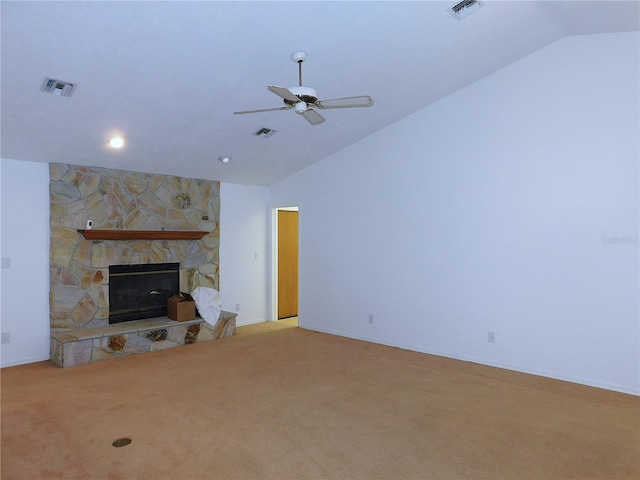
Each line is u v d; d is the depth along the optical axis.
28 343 4.59
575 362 3.89
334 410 3.28
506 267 4.30
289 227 7.23
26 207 4.58
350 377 4.07
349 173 5.71
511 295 4.27
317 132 5.08
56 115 3.76
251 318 6.77
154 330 5.05
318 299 6.16
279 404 3.40
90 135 4.22
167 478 2.35
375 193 5.43
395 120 5.14
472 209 4.54
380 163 5.36
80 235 4.91
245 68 3.47
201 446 2.71
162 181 5.65
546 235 4.05
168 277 5.80
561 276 3.96
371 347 5.21
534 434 2.87
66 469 2.44
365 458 2.56
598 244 3.77
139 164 5.18
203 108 4.04
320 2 2.79
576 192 3.88
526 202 4.16
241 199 6.63
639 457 2.57
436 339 4.86
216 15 2.78
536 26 3.58
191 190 5.97
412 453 2.62
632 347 3.61
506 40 3.73
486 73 4.33
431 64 3.93
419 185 4.98
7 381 3.95
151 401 3.46
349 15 2.98
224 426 3.00
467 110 4.55
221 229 6.37
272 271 6.94
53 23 2.66
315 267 6.20
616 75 3.68
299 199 6.41
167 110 3.97
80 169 4.91
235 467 2.46
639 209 3.58
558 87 3.96
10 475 2.38
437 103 4.79
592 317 3.80
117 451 2.64
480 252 4.48
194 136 4.64
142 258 5.45
